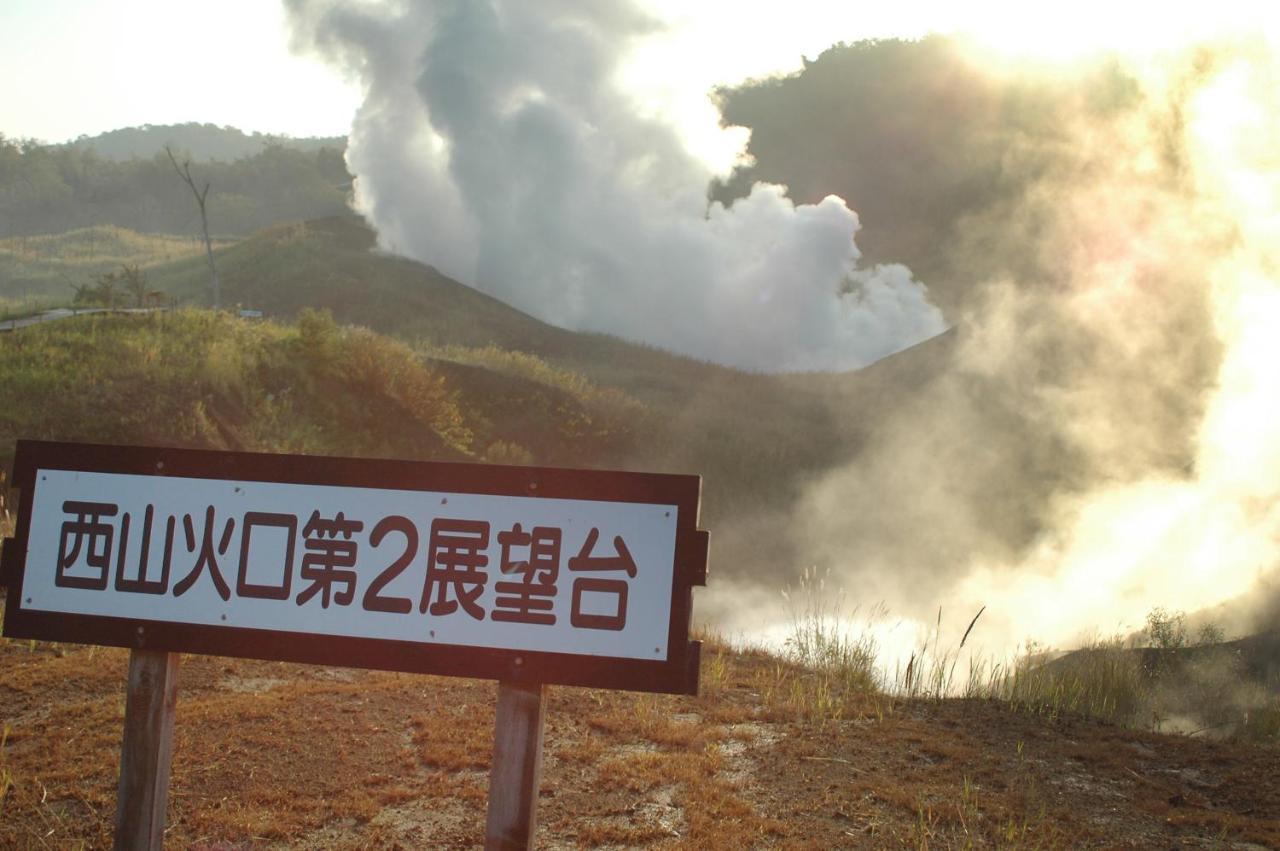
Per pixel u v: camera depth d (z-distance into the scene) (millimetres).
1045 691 7652
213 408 19906
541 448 28656
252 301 51094
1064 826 5074
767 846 4766
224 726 6172
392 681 7203
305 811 5129
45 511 3912
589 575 3459
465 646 3521
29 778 5461
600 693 7000
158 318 23391
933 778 5664
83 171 138250
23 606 3895
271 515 3736
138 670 3828
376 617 3605
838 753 6027
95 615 3836
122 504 3863
